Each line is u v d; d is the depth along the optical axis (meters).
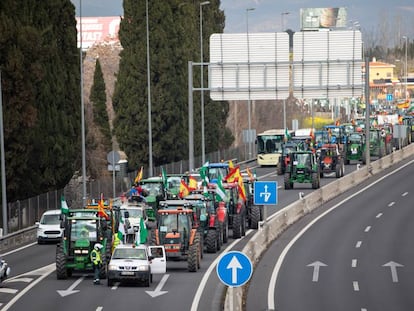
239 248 120.50
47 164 159.00
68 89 167.38
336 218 150.00
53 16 166.38
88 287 94.69
